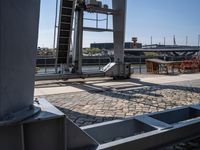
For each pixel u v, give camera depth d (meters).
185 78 13.34
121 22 12.34
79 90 9.48
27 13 1.98
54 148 2.04
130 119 3.03
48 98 7.96
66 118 2.09
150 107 6.79
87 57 17.89
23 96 2.03
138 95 8.48
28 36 2.02
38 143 1.97
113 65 12.62
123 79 12.90
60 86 10.45
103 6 11.86
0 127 1.77
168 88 9.98
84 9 11.37
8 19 1.79
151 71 16.58
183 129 2.85
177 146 3.81
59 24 10.73
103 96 8.32
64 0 10.43
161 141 2.63
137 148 2.44
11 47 1.84
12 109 1.91
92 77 12.52
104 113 6.16
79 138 2.22
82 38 11.63
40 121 1.94
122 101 7.53
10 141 1.81
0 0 1.72
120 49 12.85
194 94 8.70
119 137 2.92
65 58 11.54
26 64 2.03
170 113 3.48
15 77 1.91
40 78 10.59
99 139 2.79
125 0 12.09
